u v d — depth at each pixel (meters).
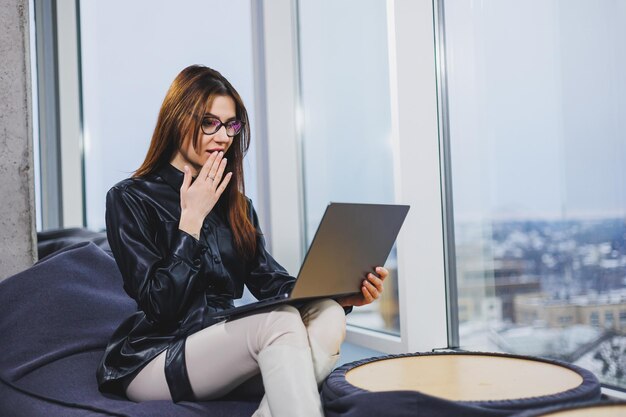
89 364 2.16
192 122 2.03
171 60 3.91
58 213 3.97
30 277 2.40
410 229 2.81
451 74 2.86
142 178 2.07
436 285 2.84
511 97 2.52
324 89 3.59
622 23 2.03
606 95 2.10
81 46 4.05
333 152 3.53
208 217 2.14
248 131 2.17
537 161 2.41
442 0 2.89
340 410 1.52
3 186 2.78
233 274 2.16
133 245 1.94
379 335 3.08
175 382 1.83
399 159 2.80
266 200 3.80
